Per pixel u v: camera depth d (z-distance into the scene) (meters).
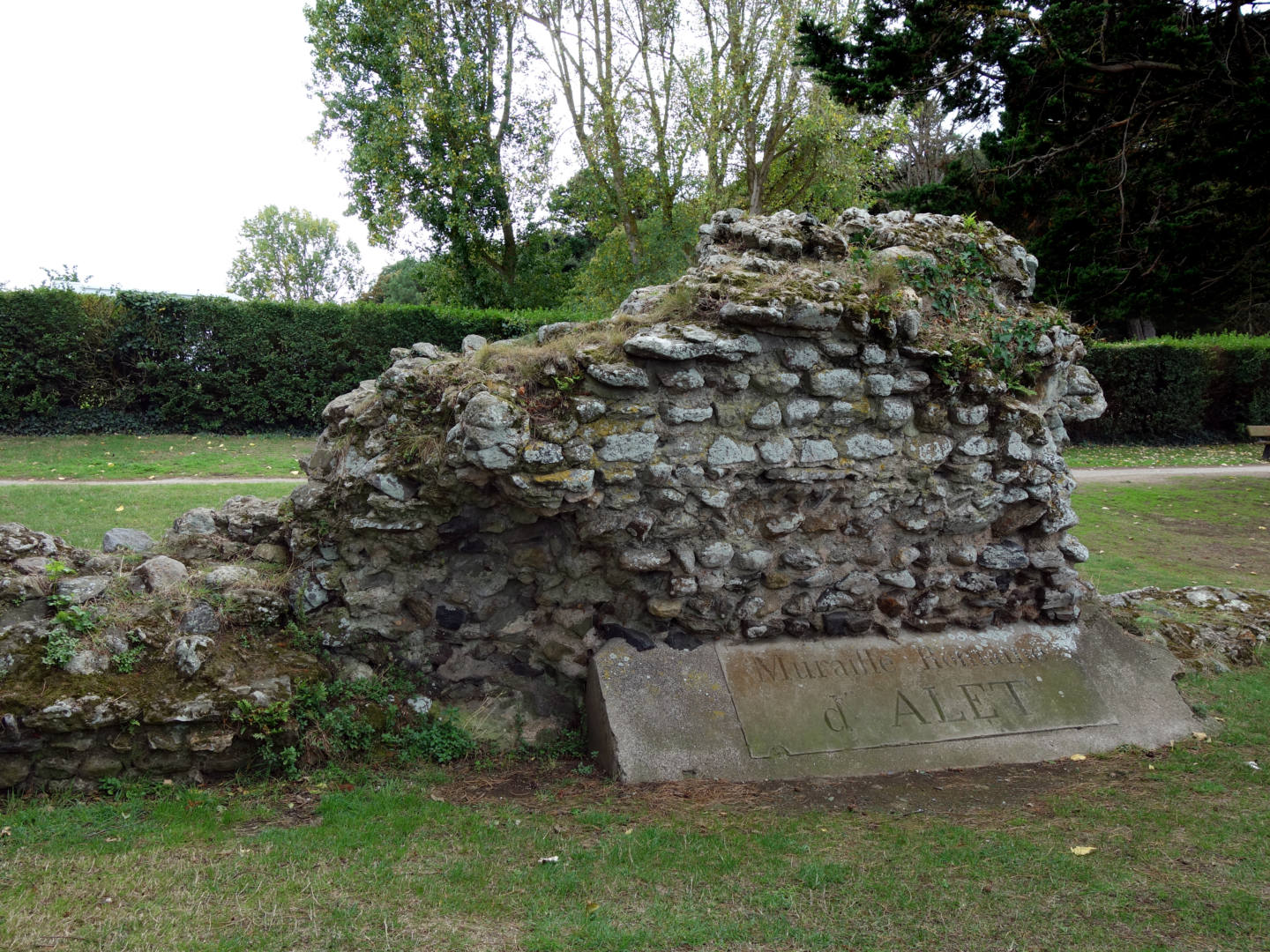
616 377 5.31
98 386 18.78
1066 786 5.22
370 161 24.38
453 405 5.32
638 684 5.46
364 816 4.48
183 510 11.25
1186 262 18.88
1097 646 6.59
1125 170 17.25
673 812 4.66
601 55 22.61
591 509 5.38
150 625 5.04
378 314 20.28
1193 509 14.85
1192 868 4.18
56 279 18.77
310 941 3.36
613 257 23.86
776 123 22.75
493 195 25.80
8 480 13.58
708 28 22.53
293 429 19.98
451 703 5.62
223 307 19.12
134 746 4.68
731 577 5.75
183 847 4.08
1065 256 19.52
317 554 5.73
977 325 6.48
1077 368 7.16
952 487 6.27
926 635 6.28
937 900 3.82
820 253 6.43
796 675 5.78
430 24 23.39
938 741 5.62
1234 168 16.27
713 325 5.62
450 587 5.64
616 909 3.69
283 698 4.97
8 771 4.52
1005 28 15.62
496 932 3.48
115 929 3.36
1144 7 15.24
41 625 4.81
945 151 38.34
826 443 5.84
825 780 5.23
